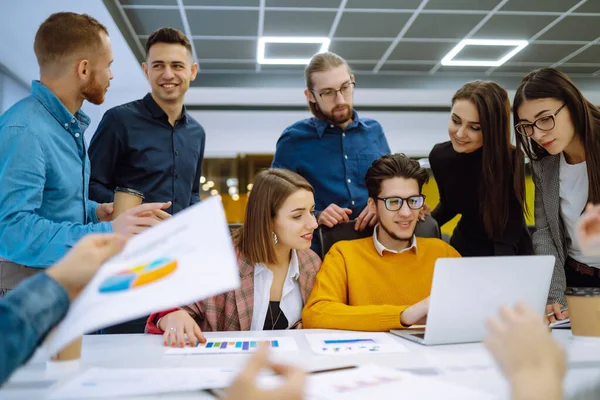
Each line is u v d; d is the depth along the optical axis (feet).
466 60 19.65
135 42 16.92
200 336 3.69
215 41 17.31
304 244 5.06
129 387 2.34
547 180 5.43
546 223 5.56
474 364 2.87
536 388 1.49
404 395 2.19
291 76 20.97
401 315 4.06
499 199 5.95
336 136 7.55
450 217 7.22
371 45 17.87
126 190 3.99
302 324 4.99
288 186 5.03
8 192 4.24
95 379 2.51
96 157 6.93
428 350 3.31
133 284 1.72
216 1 14.35
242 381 1.42
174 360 3.06
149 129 7.18
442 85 21.44
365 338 3.77
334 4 14.67
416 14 15.38
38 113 4.65
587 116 4.82
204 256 1.81
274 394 1.40
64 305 1.70
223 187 25.21
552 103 4.77
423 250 5.52
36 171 4.39
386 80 21.18
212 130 23.75
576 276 5.49
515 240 6.13
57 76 4.86
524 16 15.60
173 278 1.72
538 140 4.96
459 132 5.97
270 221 5.04
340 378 2.47
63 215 4.80
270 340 3.71
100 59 5.02
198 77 20.63
